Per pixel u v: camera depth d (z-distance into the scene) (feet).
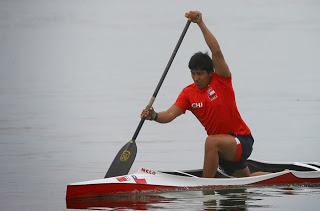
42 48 319.27
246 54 266.77
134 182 92.48
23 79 232.53
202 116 99.25
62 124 155.33
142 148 129.49
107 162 119.44
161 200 88.22
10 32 376.68
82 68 255.50
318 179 99.35
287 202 86.43
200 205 85.05
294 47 282.15
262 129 144.66
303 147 127.85
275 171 105.60
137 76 225.76
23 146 133.08
